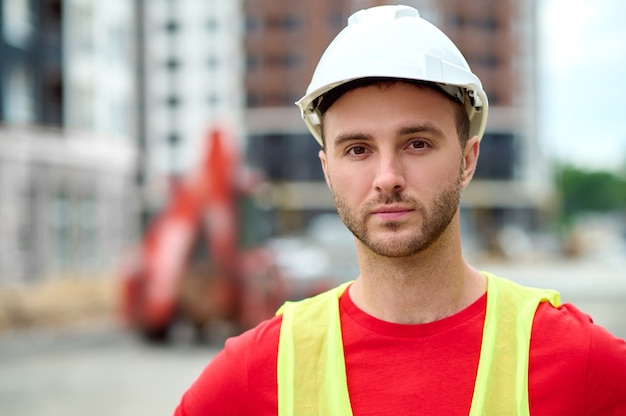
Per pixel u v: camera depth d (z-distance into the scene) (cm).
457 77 151
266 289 1048
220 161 1053
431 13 4797
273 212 1159
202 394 166
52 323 1338
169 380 888
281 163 4859
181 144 5056
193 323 1079
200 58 5034
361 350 158
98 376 923
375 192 150
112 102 2586
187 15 5047
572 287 2250
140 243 1094
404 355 155
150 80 5097
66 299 1458
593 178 10181
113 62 2594
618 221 9131
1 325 1268
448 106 153
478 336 155
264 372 162
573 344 153
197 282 1061
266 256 1063
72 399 802
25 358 1072
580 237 4797
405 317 158
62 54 2295
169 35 5088
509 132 4997
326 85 152
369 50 152
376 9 160
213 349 1084
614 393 152
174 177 1079
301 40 4888
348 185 153
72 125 2334
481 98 158
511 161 5016
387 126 149
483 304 159
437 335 155
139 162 2747
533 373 152
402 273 156
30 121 2152
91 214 2419
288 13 4894
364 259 159
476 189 4978
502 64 4959
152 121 5081
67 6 2320
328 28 4869
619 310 1559
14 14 2098
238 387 163
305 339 163
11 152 2045
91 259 2403
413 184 149
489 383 151
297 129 4856
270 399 160
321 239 1302
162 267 1077
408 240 149
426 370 153
